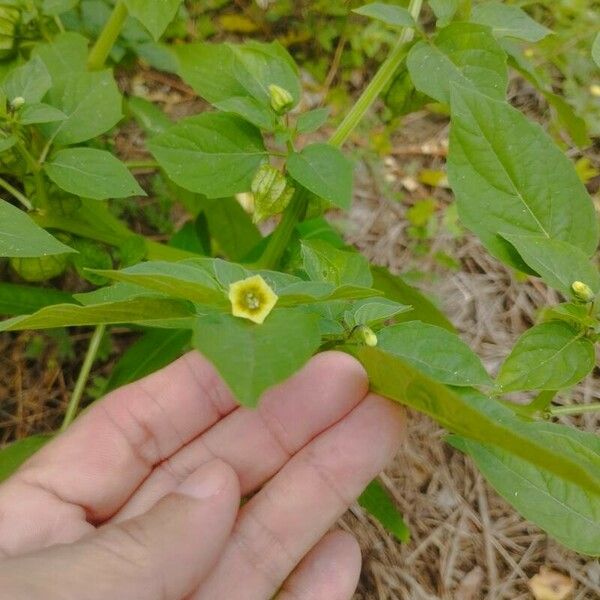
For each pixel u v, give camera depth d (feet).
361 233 1.00
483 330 0.95
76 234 0.69
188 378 0.54
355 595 0.79
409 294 0.73
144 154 0.98
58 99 0.61
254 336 0.33
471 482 0.85
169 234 0.93
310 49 1.09
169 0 0.56
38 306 0.69
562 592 0.80
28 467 0.52
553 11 1.06
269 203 0.57
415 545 0.82
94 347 0.70
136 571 0.41
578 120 0.65
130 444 0.54
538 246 0.49
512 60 0.64
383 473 0.84
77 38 0.69
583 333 0.48
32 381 0.84
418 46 0.58
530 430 0.43
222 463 0.48
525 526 0.84
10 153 0.63
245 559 0.53
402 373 0.36
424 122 1.09
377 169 1.03
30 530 0.50
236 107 0.55
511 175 0.52
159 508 0.45
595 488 0.28
